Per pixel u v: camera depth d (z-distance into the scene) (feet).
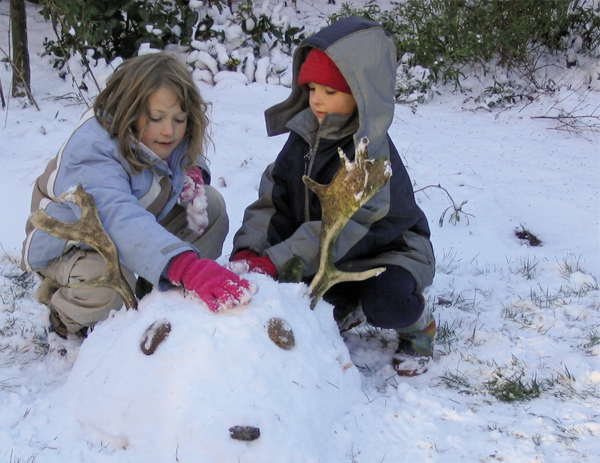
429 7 24.61
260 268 7.95
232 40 23.09
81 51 20.01
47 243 8.36
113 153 7.79
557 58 24.57
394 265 8.56
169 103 7.75
